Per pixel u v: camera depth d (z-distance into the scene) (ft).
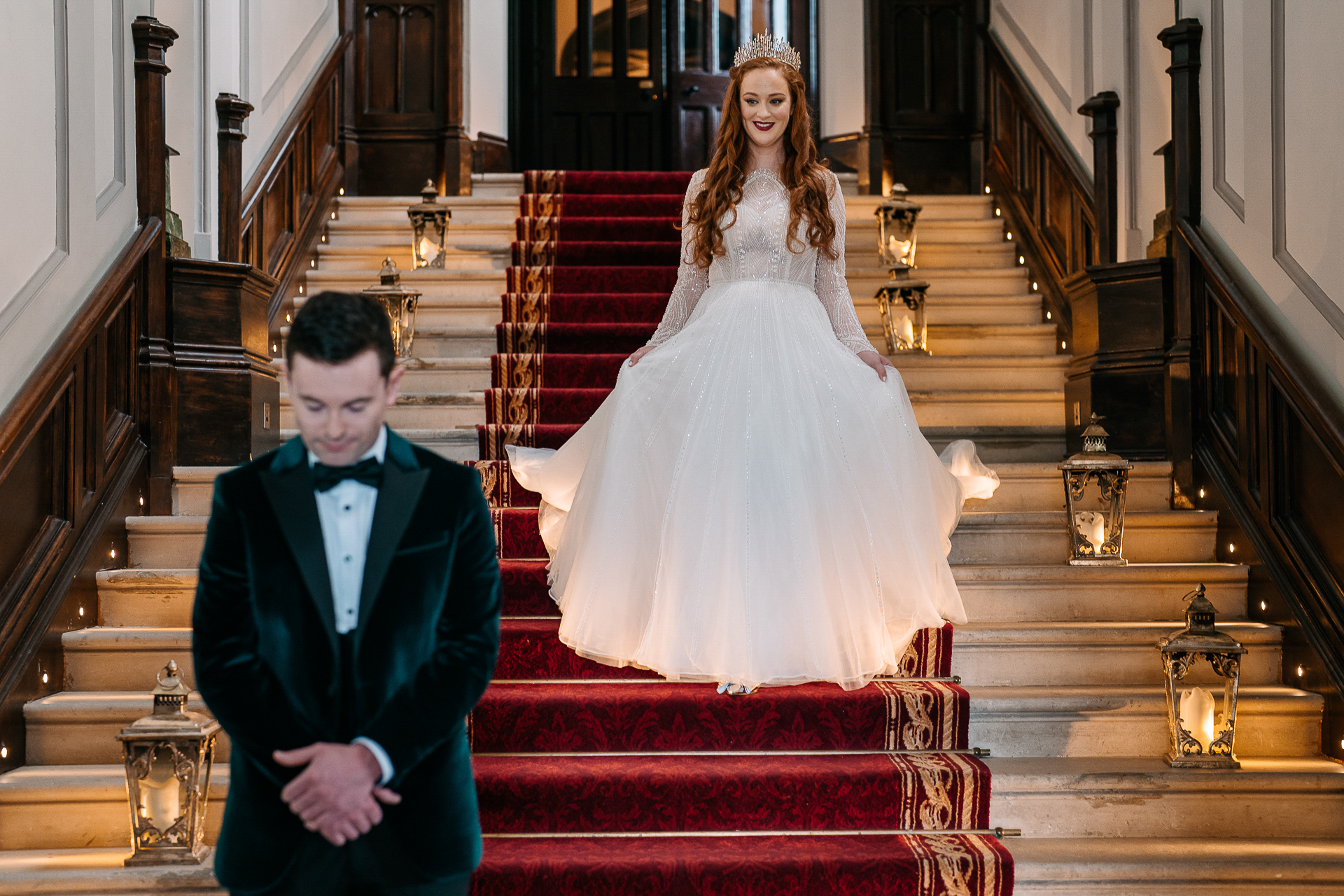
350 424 5.24
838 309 11.05
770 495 9.56
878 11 22.89
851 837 9.16
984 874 8.73
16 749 9.75
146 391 12.49
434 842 5.56
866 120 22.89
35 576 10.17
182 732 8.65
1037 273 18.56
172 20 13.97
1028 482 13.64
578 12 28.32
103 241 11.84
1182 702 9.96
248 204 15.85
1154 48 14.99
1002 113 21.40
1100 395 14.40
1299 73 11.44
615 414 10.23
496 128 25.79
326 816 5.08
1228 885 8.98
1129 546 12.71
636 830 9.19
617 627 9.75
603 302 17.28
